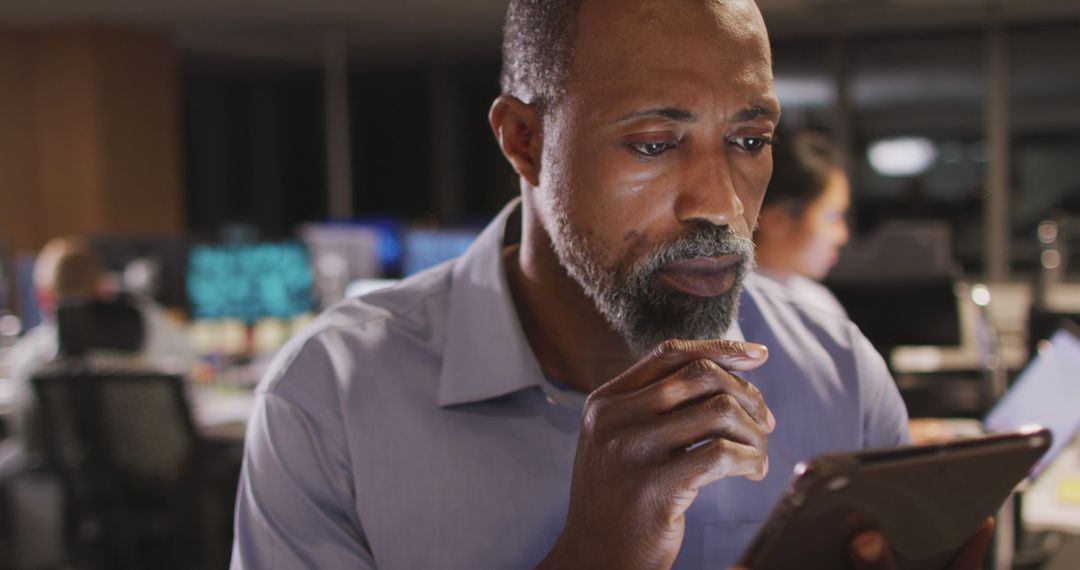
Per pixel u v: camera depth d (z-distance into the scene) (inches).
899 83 326.0
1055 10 295.4
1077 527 82.4
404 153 417.4
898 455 23.3
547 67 29.6
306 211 426.9
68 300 146.5
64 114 296.5
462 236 164.1
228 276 182.7
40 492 138.7
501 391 33.2
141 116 303.9
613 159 28.1
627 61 27.8
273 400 33.0
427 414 33.3
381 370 33.8
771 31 32.1
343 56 370.6
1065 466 99.9
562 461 33.2
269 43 340.2
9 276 192.7
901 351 135.3
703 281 28.2
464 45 351.6
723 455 24.7
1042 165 311.3
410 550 32.7
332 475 32.8
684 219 27.8
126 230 300.4
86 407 130.7
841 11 294.0
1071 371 82.5
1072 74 305.0
